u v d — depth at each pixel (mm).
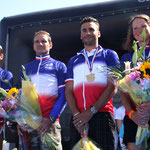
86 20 2869
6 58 3691
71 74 2850
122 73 2240
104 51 2803
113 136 2604
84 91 2674
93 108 2568
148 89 2111
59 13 3604
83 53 2855
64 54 4008
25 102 2555
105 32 3445
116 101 3555
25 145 2705
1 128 3070
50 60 3053
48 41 3125
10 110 2531
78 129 2596
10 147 3512
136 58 2238
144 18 2605
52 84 2896
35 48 3109
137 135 2316
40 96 2844
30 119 2566
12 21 3771
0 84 3152
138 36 2594
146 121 2250
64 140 3750
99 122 2596
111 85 2580
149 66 2133
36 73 2955
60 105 2805
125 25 3320
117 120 3471
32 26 3682
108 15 3393
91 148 2434
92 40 2812
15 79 3654
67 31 3553
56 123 2854
